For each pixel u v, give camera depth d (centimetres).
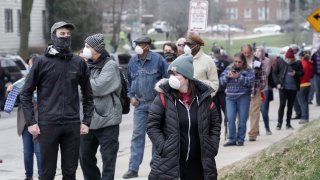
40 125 870
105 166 1018
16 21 5428
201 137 771
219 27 8819
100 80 995
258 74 1689
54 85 869
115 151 1023
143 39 1203
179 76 768
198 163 781
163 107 775
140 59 1219
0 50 5144
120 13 6012
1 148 1709
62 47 871
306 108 2120
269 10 11906
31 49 5050
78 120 885
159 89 779
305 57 2112
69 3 5378
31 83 870
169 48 1352
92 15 5378
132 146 1216
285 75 1948
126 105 1047
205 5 1686
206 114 777
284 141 1027
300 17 7125
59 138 881
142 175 1238
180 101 774
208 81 1232
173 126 766
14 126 2262
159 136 769
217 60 2041
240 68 1584
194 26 1691
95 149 1037
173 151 761
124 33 7075
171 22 6081
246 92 1582
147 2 6600
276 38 9019
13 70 3055
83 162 1038
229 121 1599
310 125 1114
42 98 873
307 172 888
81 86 902
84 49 1007
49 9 5572
